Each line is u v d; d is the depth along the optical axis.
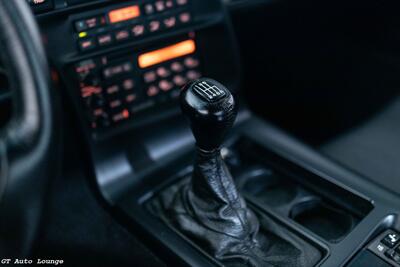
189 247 0.79
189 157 0.97
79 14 0.82
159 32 0.91
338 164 0.93
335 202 0.90
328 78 1.36
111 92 0.88
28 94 0.57
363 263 0.77
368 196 0.85
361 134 1.17
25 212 0.59
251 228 0.82
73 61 0.83
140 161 0.94
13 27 0.56
